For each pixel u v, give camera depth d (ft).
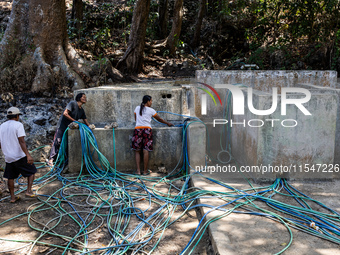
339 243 11.96
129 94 25.18
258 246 11.81
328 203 15.23
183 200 17.22
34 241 13.76
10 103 30.71
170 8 59.62
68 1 57.11
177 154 22.25
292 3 46.21
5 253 12.92
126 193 18.31
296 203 15.43
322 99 17.25
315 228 13.02
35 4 35.24
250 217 14.12
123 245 13.26
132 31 42.09
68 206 17.12
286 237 12.45
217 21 54.80
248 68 32.78
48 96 32.71
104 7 53.16
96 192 18.57
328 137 17.60
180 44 50.57
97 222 15.56
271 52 47.73
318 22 47.21
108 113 25.44
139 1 40.55
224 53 53.98
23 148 16.87
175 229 14.84
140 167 22.36
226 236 12.50
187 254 12.90
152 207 16.99
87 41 44.70
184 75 46.01
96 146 21.48
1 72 34.04
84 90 25.08
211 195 16.61
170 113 24.13
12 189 17.30
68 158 22.27
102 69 37.11
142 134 21.20
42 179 20.70
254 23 52.75
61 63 35.47
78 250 13.17
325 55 46.06
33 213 16.24
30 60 34.53
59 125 23.08
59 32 35.96
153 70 46.16
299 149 17.70
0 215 16.01
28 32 35.55
